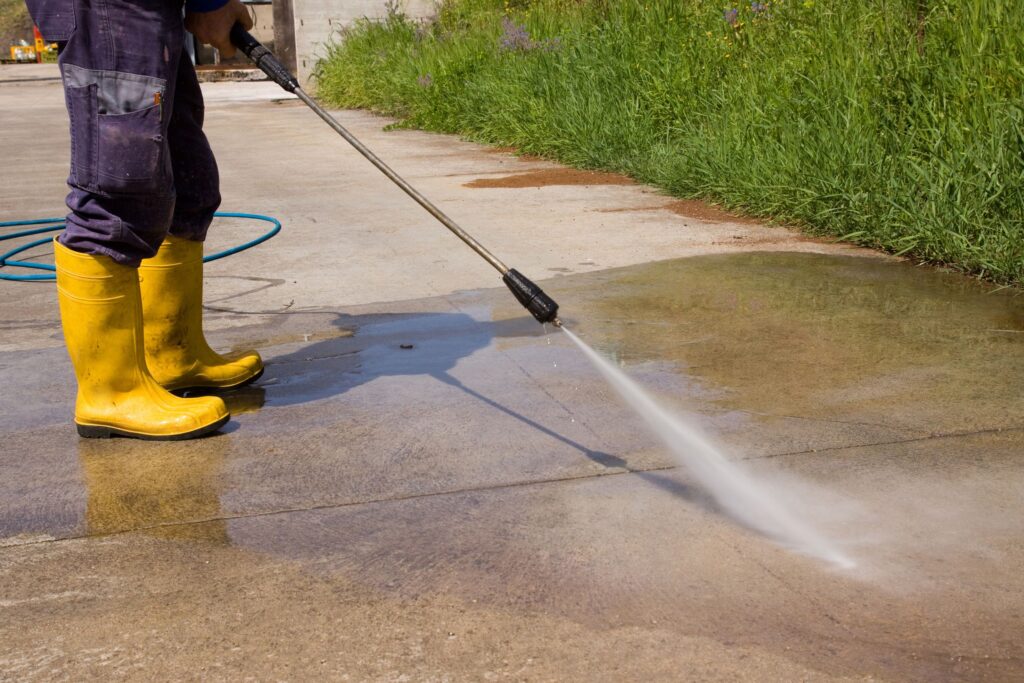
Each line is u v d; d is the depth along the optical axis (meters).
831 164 5.96
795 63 7.27
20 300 4.88
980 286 4.70
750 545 2.38
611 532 2.46
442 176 8.65
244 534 2.50
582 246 5.73
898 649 1.96
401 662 1.96
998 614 2.08
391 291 4.88
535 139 9.96
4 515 2.64
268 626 2.09
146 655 2.00
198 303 3.57
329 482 2.79
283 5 20.98
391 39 16.84
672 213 6.71
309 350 4.03
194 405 3.18
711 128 7.78
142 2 2.91
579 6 12.17
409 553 2.38
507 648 1.99
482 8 15.55
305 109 16.39
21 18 37.16
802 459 2.87
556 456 2.92
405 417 3.27
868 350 3.81
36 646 2.04
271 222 6.68
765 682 1.87
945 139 5.55
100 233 3.01
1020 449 2.91
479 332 4.18
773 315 4.28
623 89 9.35
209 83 23.42
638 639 2.01
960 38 5.95
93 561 2.38
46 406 3.48
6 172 9.36
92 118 2.92
